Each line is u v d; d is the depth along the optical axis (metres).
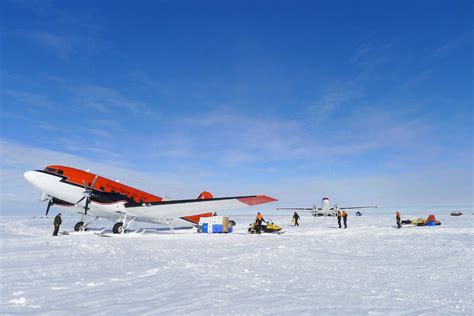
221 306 4.22
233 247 12.94
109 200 20.25
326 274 7.14
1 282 5.75
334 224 34.00
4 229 24.00
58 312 3.87
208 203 20.31
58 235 17.30
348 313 3.98
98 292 5.01
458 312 4.14
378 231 22.03
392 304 4.51
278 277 6.68
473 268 8.03
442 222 32.91
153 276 6.50
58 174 19.11
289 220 45.38
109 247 11.77
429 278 6.71
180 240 15.91
